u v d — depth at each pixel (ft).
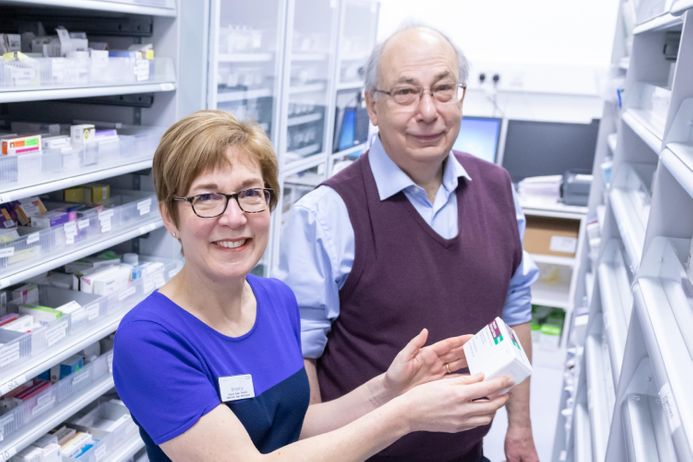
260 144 3.52
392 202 4.99
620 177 6.91
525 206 13.21
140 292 7.79
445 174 5.20
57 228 6.39
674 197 3.87
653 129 4.85
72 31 8.00
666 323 3.35
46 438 6.68
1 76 5.46
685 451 2.41
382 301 4.94
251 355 3.72
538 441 10.47
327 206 4.98
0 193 5.40
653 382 4.19
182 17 7.72
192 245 3.43
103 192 7.68
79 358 7.11
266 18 9.82
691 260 3.65
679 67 3.70
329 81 12.53
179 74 7.88
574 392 7.79
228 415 3.31
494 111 15.20
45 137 6.49
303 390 3.96
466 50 15.15
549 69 14.58
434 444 5.19
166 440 3.27
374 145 5.20
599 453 5.00
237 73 9.29
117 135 7.25
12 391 6.38
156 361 3.27
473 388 3.41
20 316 6.37
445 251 5.00
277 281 4.35
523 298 5.80
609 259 7.16
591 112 14.70
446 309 4.98
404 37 4.90
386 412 3.38
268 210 3.60
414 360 4.15
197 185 3.35
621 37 9.99
